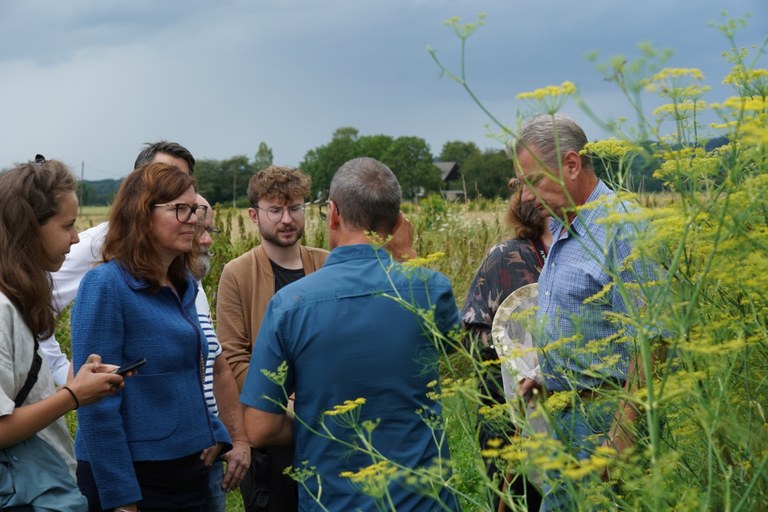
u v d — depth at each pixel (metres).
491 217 9.17
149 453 2.76
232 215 8.02
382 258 2.52
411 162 80.38
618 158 2.22
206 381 3.38
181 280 3.04
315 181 84.25
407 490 2.40
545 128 2.69
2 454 2.42
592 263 2.67
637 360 2.23
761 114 1.82
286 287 2.53
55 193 2.56
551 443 1.69
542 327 2.28
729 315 2.11
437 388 2.55
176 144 3.94
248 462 3.35
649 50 1.69
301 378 2.47
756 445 1.89
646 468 2.03
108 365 2.59
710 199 1.98
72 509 2.46
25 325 2.53
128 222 2.80
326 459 2.46
